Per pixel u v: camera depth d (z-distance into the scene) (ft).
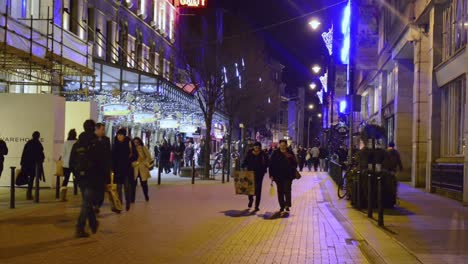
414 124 79.46
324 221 44.06
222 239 34.99
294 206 55.11
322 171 142.61
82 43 74.08
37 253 29.45
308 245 33.37
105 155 35.14
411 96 92.58
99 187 35.01
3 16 55.52
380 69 109.60
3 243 32.22
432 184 69.51
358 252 31.32
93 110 76.43
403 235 35.63
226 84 121.90
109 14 116.37
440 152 69.87
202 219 44.21
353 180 54.80
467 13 58.90
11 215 43.75
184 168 103.55
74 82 83.87
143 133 136.05
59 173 54.80
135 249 31.17
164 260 28.45
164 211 48.98
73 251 30.19
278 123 354.54
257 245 33.19
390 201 51.75
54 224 39.58
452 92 66.18
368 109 143.13
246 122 168.35
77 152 34.65
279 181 49.83
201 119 140.77
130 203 52.11
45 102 67.10
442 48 69.72
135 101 104.06
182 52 149.48
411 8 77.51
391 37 93.35
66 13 94.22
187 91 116.57
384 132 65.05
